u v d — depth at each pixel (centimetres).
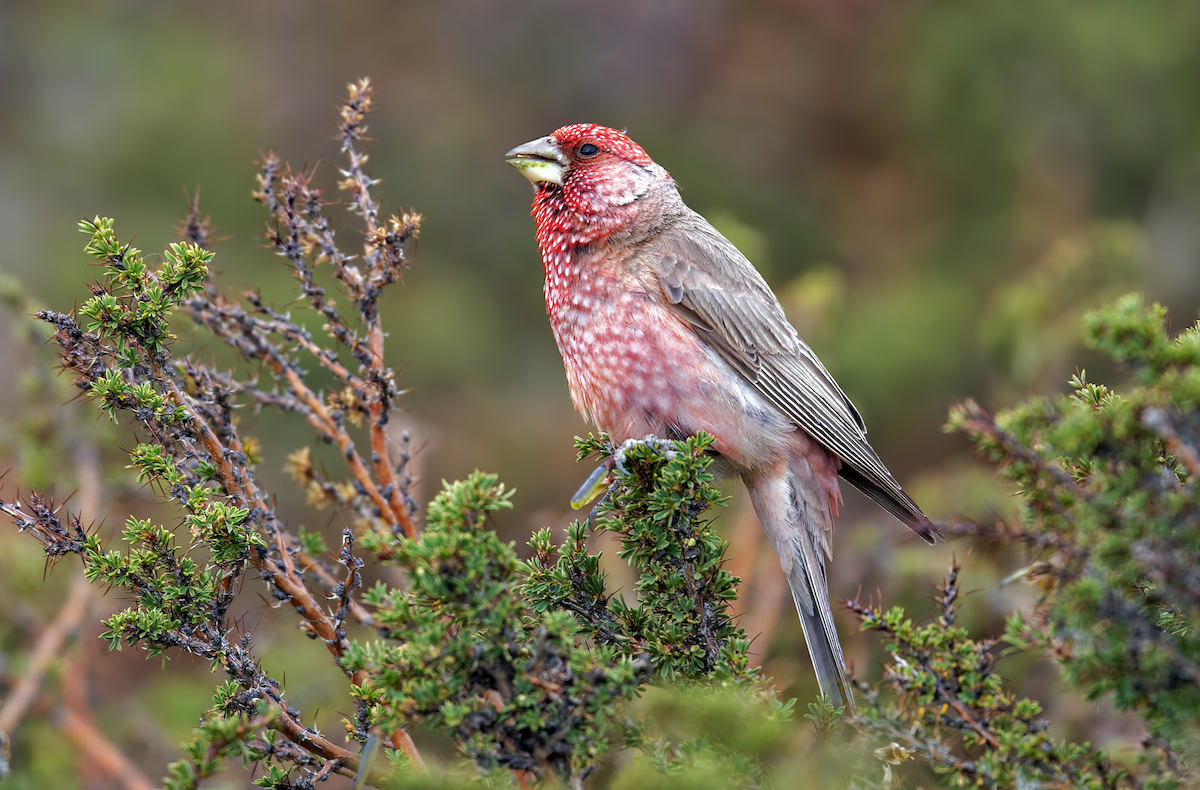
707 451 959
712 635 697
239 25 2242
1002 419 571
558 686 576
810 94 2259
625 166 1000
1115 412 540
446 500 591
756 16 2381
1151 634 521
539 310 2027
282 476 1521
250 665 649
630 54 2308
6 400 1216
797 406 985
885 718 592
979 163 2186
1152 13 2100
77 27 2188
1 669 952
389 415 776
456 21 2295
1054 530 561
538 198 1017
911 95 2223
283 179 764
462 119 2177
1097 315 548
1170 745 552
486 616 574
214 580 665
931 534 952
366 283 769
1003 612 1039
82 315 686
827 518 1002
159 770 1019
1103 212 2125
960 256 2100
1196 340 545
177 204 2008
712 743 571
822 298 1462
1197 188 2077
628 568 1166
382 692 618
